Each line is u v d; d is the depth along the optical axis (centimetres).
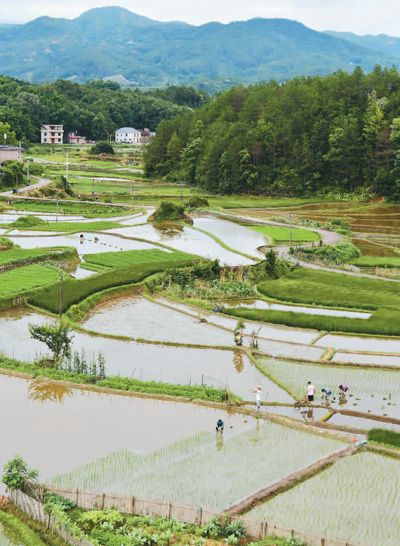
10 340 7175
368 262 12081
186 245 12875
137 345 7200
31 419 5178
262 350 7131
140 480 4262
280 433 5084
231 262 11362
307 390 5919
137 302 9006
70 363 6400
